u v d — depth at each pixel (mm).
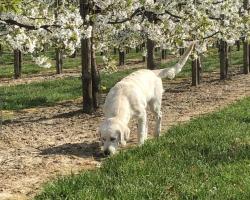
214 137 11938
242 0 31875
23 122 17578
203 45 21391
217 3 22516
